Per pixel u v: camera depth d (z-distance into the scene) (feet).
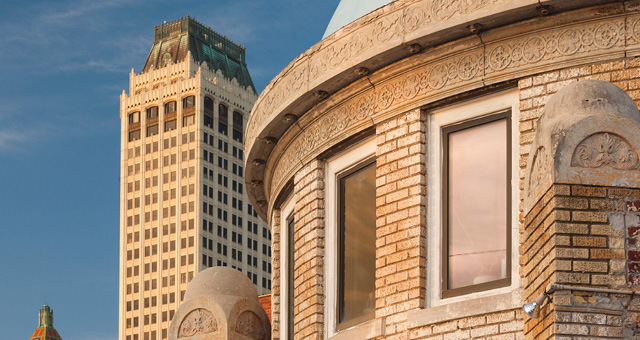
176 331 66.13
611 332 37.86
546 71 50.49
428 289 52.80
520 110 50.85
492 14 50.21
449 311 50.52
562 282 38.45
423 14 52.85
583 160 39.52
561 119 40.22
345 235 59.26
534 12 50.14
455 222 53.01
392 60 55.16
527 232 41.98
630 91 48.57
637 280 38.42
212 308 65.51
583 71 49.70
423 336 51.47
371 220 57.62
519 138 50.80
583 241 38.81
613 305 38.14
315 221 60.34
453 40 52.90
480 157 52.90
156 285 597.93
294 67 60.18
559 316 38.04
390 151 55.57
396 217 54.49
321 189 60.90
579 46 49.93
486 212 52.11
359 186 58.90
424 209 53.62
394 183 55.01
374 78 56.44
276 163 67.46
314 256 59.82
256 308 67.36
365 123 57.16
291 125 63.00
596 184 39.29
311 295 59.57
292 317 66.23
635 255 38.70
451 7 51.78
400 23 53.72
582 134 39.68
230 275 68.49
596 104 40.22
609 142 39.68
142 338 593.42
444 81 53.57
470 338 49.52
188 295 67.51
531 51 50.98
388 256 54.44
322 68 57.82
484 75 52.06
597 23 49.75
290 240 67.72
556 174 39.40
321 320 59.06
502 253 51.08
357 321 56.85
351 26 56.39
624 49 48.98
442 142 54.24
